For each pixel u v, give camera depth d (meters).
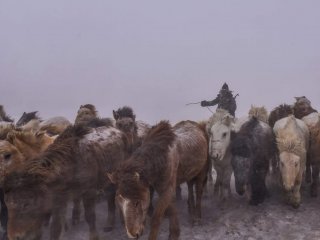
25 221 2.98
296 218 3.89
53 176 3.08
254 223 3.85
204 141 3.93
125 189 2.79
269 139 4.41
